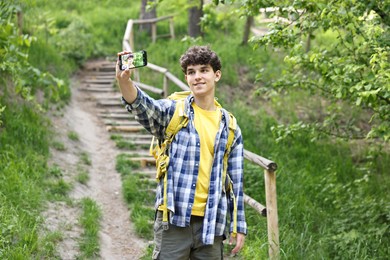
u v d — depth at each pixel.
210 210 3.42
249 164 8.14
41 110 9.48
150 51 14.73
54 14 17.42
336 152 10.23
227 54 14.15
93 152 9.32
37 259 5.36
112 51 15.65
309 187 8.30
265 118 11.33
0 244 5.29
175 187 3.42
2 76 9.23
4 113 8.41
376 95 5.61
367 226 6.80
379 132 6.39
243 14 6.45
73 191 7.44
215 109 3.60
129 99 3.32
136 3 20.81
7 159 7.40
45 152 8.28
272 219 5.68
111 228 6.75
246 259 5.83
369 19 6.20
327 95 7.70
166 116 3.46
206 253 3.51
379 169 9.21
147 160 8.80
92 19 18.00
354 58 6.16
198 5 13.12
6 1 7.15
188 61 3.52
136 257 6.05
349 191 8.16
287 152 9.92
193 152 3.43
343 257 6.06
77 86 12.75
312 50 6.47
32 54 11.70
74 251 5.81
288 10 6.00
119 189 7.96
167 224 3.41
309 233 6.56
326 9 5.59
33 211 6.30
